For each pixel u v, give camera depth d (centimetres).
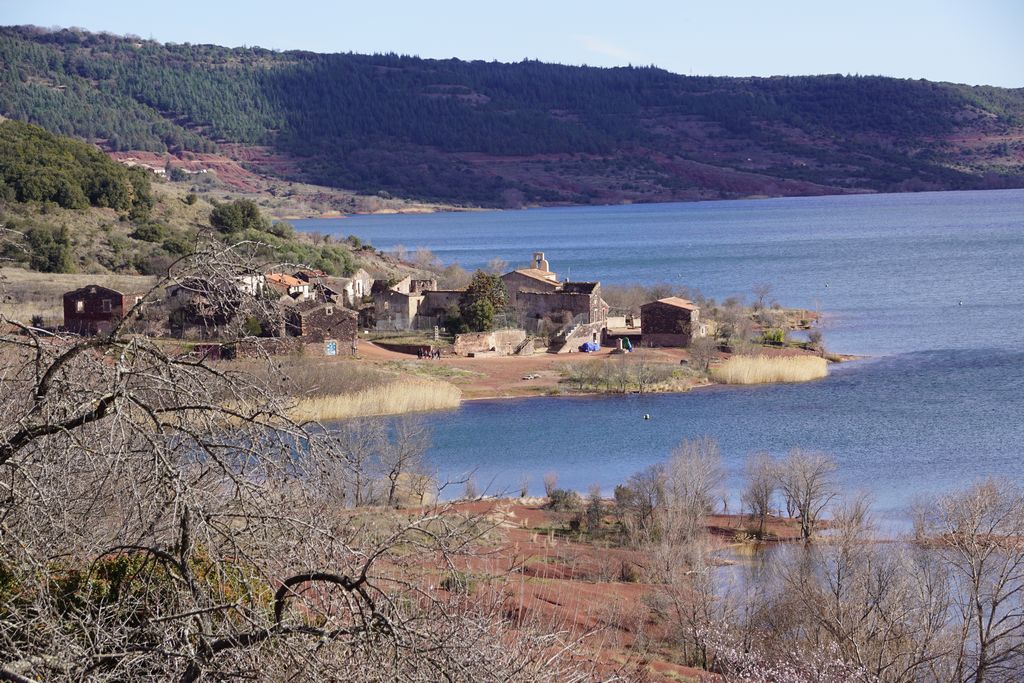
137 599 1038
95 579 1091
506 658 1227
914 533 4131
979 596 3112
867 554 3400
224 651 921
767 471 4953
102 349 995
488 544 1722
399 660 941
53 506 973
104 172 15775
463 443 7150
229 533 930
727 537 4656
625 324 13125
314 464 974
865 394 8975
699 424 7844
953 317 14325
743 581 3772
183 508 909
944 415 7975
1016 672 2898
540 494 5703
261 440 970
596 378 9469
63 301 7562
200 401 972
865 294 17662
